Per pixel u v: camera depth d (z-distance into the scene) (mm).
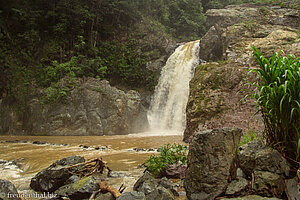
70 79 16328
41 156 6676
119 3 22688
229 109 8922
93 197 3232
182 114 18000
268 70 3188
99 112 15344
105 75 20297
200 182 2816
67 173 4117
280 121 3100
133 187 3602
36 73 17469
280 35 11609
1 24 17438
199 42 20734
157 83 21875
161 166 4352
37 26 19062
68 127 14898
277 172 2852
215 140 2861
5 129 15023
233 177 2908
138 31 23906
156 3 28484
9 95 15992
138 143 9672
